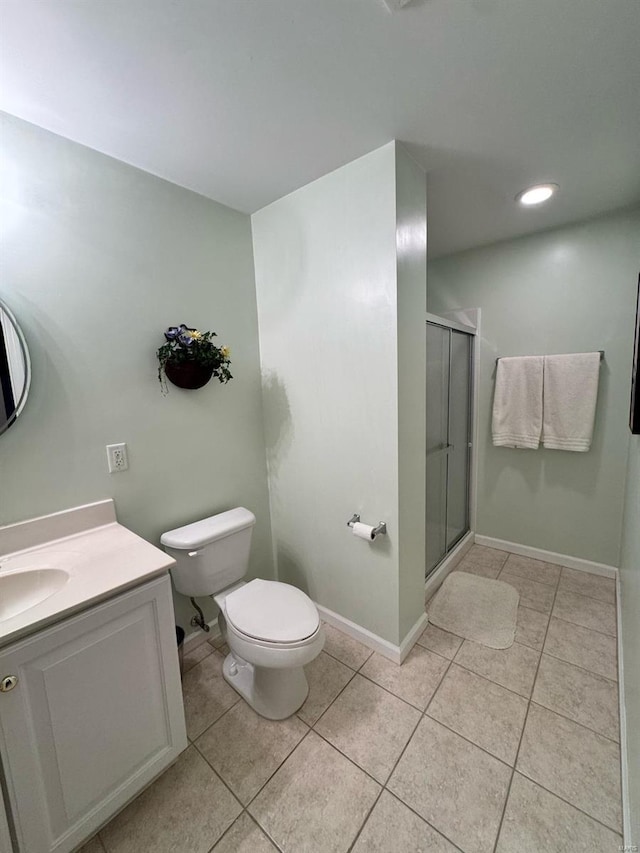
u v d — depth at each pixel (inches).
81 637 37.8
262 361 80.2
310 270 67.3
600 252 83.5
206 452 71.3
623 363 84.1
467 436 107.7
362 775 47.9
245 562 70.1
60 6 32.6
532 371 93.4
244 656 52.8
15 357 47.3
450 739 52.1
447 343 90.3
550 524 98.3
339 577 73.8
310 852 40.4
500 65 40.4
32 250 48.3
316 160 58.0
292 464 78.0
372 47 37.7
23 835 34.8
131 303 58.6
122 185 56.7
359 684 61.9
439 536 94.3
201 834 42.5
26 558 46.7
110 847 41.7
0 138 45.1
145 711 43.7
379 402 61.4
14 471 48.2
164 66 39.2
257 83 42.1
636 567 57.4
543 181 66.2
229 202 70.5
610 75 41.8
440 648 69.5
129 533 54.0
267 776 48.3
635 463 69.7
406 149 55.9
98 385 55.5
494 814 43.0
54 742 36.4
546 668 63.9
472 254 101.0
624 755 47.9
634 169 62.4
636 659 48.6
